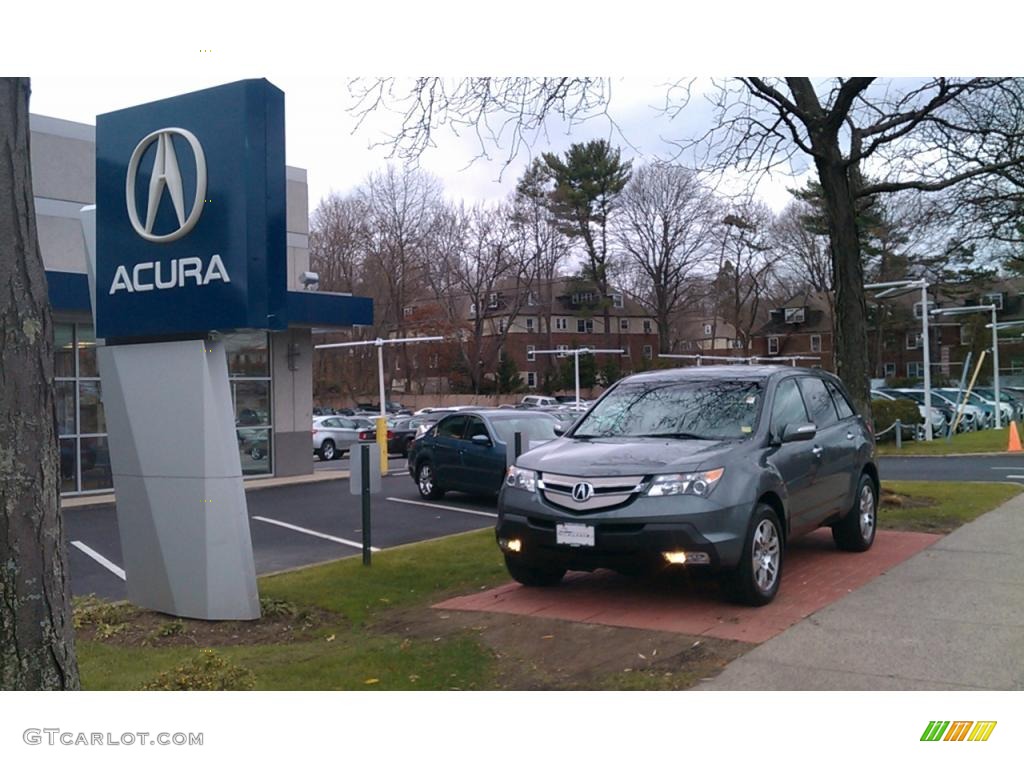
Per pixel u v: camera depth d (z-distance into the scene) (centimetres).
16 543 373
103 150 777
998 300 5475
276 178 735
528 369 7662
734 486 663
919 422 2711
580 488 673
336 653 627
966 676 523
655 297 6153
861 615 652
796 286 6384
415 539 1183
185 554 744
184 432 742
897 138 1205
